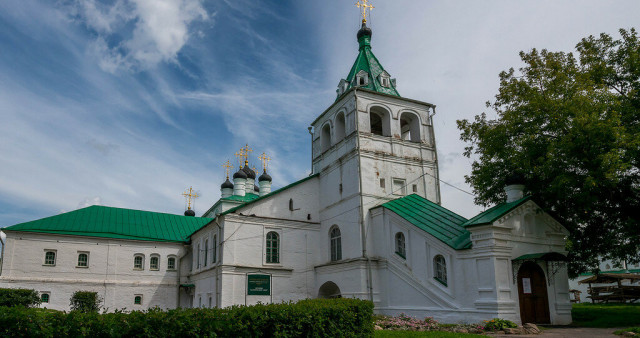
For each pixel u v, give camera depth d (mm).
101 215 40219
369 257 27969
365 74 33188
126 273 37469
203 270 33406
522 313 20422
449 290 22047
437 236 23203
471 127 26516
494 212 21297
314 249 32719
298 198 33156
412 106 33312
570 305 21766
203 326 9570
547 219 22625
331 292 32625
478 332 18078
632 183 22797
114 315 9141
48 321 8500
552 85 22156
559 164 21062
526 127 22906
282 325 10906
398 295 25781
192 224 43469
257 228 31141
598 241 23859
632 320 21562
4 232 34844
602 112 20781
